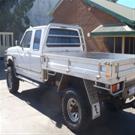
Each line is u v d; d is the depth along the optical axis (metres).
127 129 5.49
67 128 5.57
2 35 22.11
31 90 9.11
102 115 6.28
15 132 5.30
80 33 7.91
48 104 7.34
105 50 18.39
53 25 7.04
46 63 6.29
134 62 4.96
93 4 19.05
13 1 26.84
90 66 4.76
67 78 5.57
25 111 6.68
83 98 5.08
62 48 7.36
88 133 5.29
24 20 27.91
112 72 4.41
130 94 5.01
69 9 21.27
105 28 17.89
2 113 6.50
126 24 16.98
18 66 8.20
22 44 7.98
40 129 5.48
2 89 9.42
